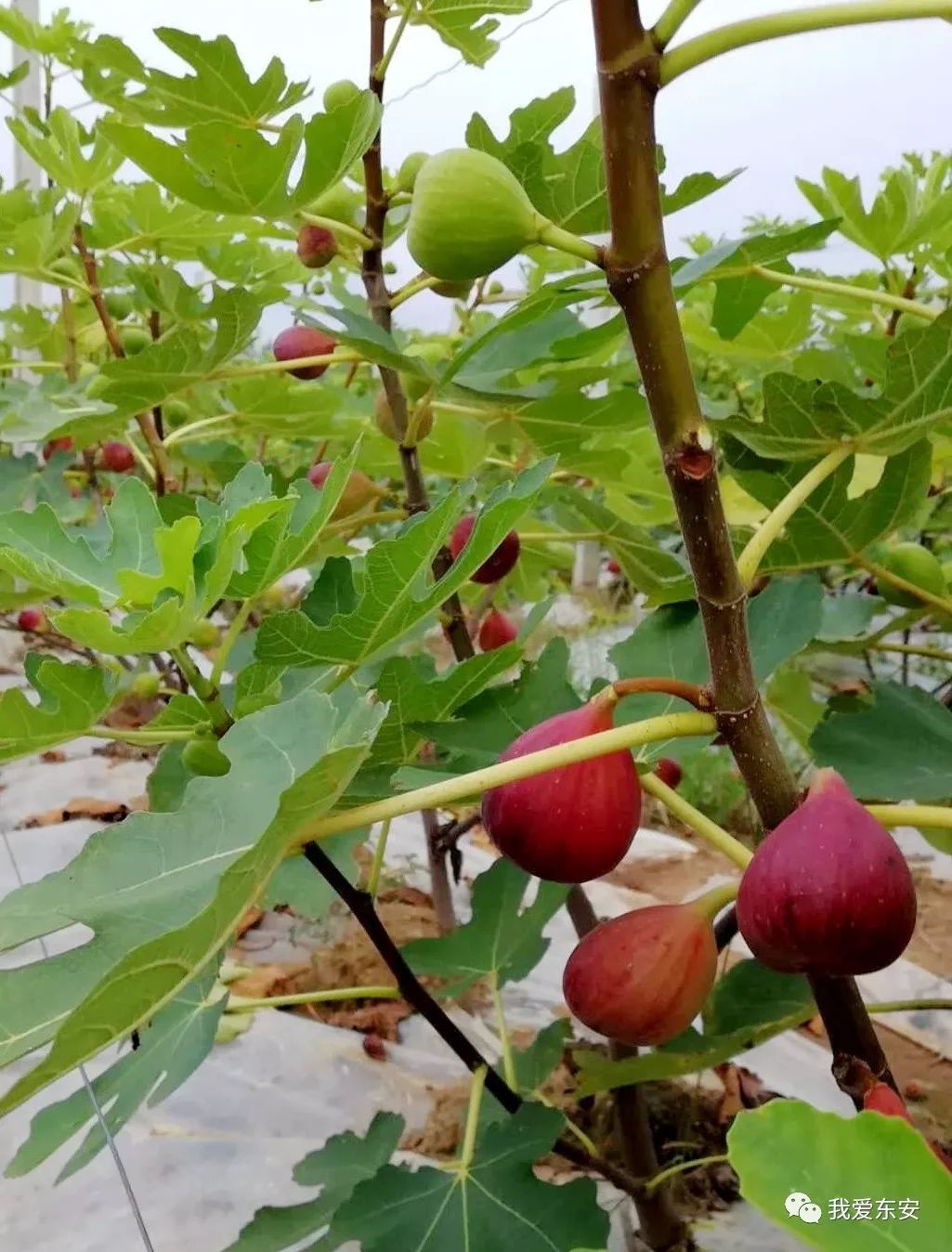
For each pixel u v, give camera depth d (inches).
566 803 12.1
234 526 13.5
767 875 11.2
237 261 44.2
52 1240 25.2
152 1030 19.1
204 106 23.3
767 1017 20.3
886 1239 7.4
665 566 28.6
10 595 30.0
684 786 61.6
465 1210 18.0
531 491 13.4
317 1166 22.3
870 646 27.7
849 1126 7.9
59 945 40.0
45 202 37.4
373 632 15.5
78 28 39.5
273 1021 34.4
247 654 26.6
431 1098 31.8
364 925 17.8
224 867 11.4
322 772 9.9
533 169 20.1
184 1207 26.2
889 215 30.5
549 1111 19.3
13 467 38.7
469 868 50.4
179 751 24.2
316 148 20.6
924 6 8.6
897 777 17.5
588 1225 17.5
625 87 8.9
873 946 10.9
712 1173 28.1
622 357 44.2
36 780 59.1
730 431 18.5
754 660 17.6
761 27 8.8
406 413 26.6
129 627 14.7
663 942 13.8
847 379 30.5
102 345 50.8
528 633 20.2
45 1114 17.6
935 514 38.2
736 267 21.7
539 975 39.7
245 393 35.3
